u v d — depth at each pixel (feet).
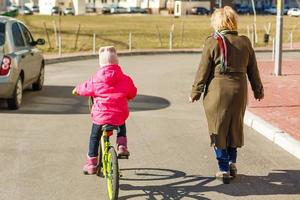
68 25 193.26
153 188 21.71
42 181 22.52
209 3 395.34
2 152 27.14
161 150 27.96
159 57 94.27
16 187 21.72
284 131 30.27
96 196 20.72
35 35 133.18
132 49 107.45
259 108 38.06
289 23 223.30
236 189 21.74
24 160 25.72
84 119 35.94
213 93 21.50
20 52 39.81
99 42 120.06
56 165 24.90
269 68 67.72
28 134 31.27
